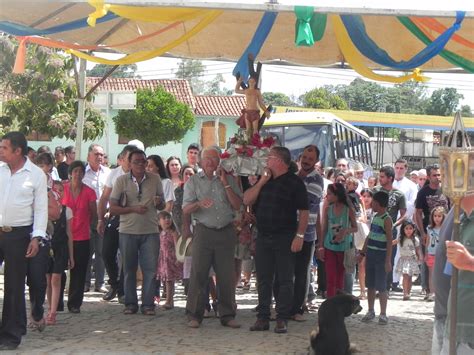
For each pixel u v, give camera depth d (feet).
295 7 25.23
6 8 32.12
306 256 33.76
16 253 26.89
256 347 28.48
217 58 46.06
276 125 74.38
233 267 32.40
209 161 31.86
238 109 166.50
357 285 51.29
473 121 127.95
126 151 37.11
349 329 33.35
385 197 34.68
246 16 38.55
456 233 17.08
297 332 31.58
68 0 26.27
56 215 30.83
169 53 45.85
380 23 38.88
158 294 39.47
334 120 74.28
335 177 42.39
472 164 16.85
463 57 38.34
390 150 162.09
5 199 26.73
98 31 40.75
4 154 26.86
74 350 27.17
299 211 31.14
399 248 44.88
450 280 18.79
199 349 27.94
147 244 34.76
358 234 41.55
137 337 29.89
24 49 34.99
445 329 18.42
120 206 34.58
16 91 77.61
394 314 38.19
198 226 32.09
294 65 48.14
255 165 32.22
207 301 34.88
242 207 32.60
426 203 43.98
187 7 25.54
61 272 31.96
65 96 78.43
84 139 84.84
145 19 29.17
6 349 26.89
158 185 34.94
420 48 41.19
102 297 40.55
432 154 162.61
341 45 36.11
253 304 39.96
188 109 145.79
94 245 42.01
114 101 50.57
